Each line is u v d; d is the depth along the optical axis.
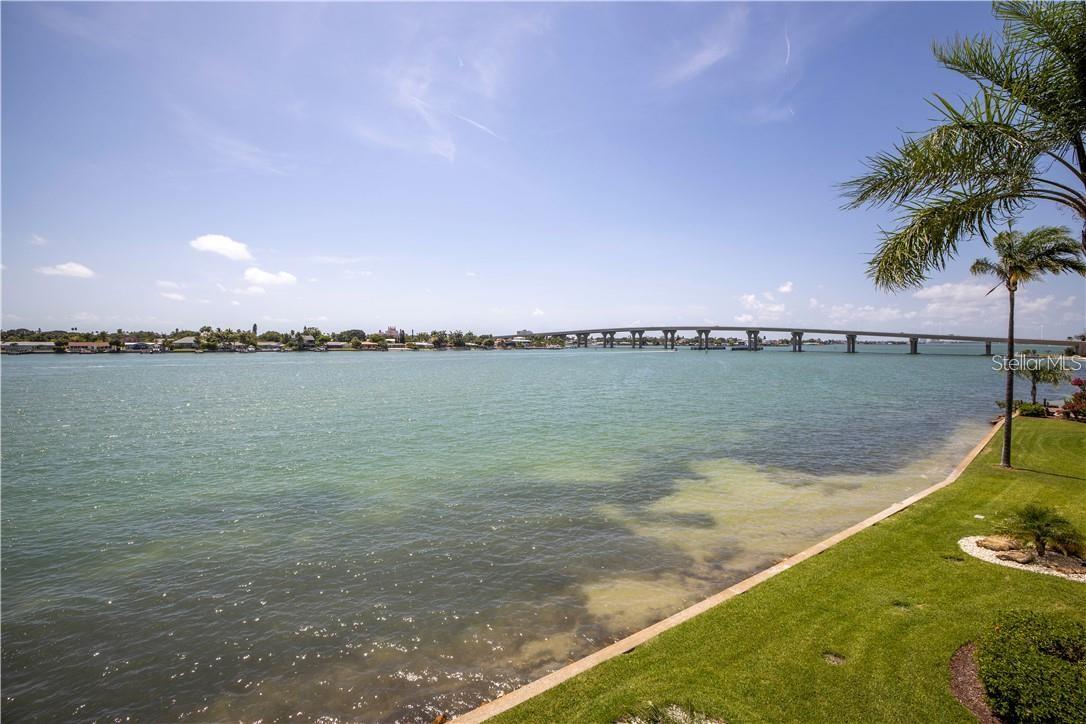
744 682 7.48
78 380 97.50
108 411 52.50
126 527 17.67
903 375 101.81
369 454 29.78
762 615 9.40
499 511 18.73
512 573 13.46
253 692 8.98
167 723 8.33
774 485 21.98
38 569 14.27
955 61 7.88
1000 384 78.75
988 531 13.55
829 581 10.72
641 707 6.99
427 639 10.44
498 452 29.66
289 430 39.34
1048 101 7.39
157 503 20.55
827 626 8.95
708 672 7.76
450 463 26.92
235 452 31.12
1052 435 28.47
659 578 13.02
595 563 14.03
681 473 24.22
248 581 13.33
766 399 57.66
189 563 14.54
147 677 9.48
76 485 23.64
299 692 8.94
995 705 6.44
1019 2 7.25
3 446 33.84
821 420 41.34
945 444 30.98
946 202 7.97
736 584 11.80
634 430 37.06
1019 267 19.84
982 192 7.79
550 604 11.77
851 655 8.08
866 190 8.70
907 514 15.08
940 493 17.33
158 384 88.31
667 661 8.09
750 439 33.06
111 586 13.16
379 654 9.98
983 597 9.87
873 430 36.38
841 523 17.03
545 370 128.12
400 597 12.27
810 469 24.88
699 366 146.38
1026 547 12.09
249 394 69.81
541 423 41.09
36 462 28.84
